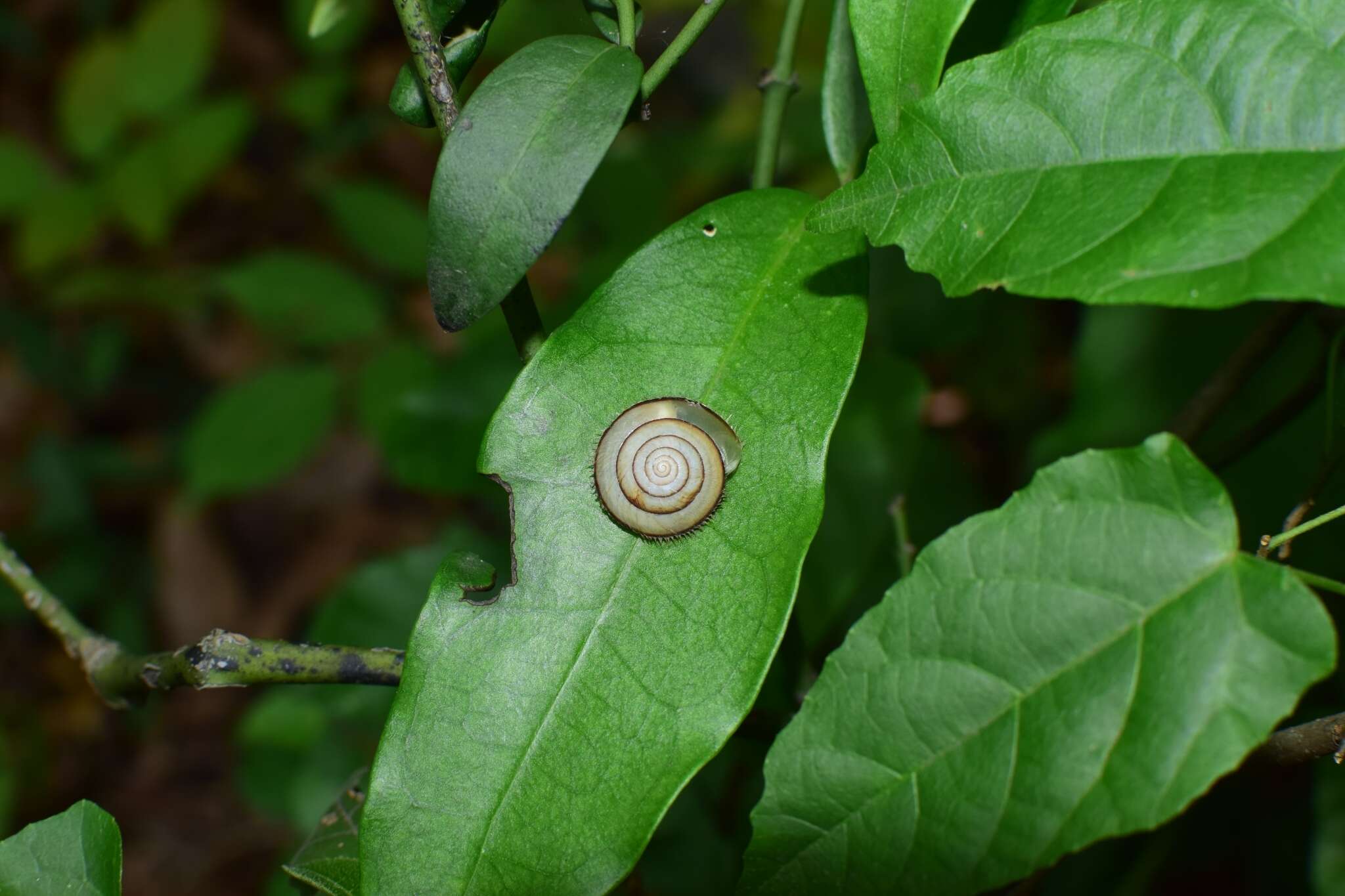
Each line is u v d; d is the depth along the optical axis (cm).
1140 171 30
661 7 83
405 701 33
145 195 89
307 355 94
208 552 106
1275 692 29
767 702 41
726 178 83
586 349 34
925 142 32
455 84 35
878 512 47
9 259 111
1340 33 30
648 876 47
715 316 34
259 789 67
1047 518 31
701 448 33
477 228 32
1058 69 31
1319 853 44
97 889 33
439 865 32
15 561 39
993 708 30
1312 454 45
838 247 35
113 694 38
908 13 33
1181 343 50
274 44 119
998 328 70
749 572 33
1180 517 30
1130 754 30
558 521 33
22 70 117
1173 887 52
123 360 112
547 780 32
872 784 31
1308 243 29
